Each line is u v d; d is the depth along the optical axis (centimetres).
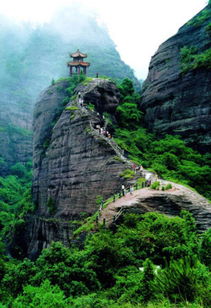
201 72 4522
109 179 3089
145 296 1120
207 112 4309
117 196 2641
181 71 4794
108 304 1211
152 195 2323
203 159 4009
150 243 1770
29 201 5353
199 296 979
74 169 3678
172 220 1936
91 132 3575
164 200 2297
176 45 5256
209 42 4722
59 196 3962
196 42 4969
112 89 4794
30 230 4753
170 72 5038
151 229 1902
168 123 4791
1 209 6869
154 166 3553
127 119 4888
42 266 1588
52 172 4272
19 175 10644
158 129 4903
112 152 3244
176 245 1695
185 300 984
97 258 1622
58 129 4325
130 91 5666
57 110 5116
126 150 3756
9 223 5753
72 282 1438
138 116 5081
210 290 993
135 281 1329
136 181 2789
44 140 5081
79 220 3288
